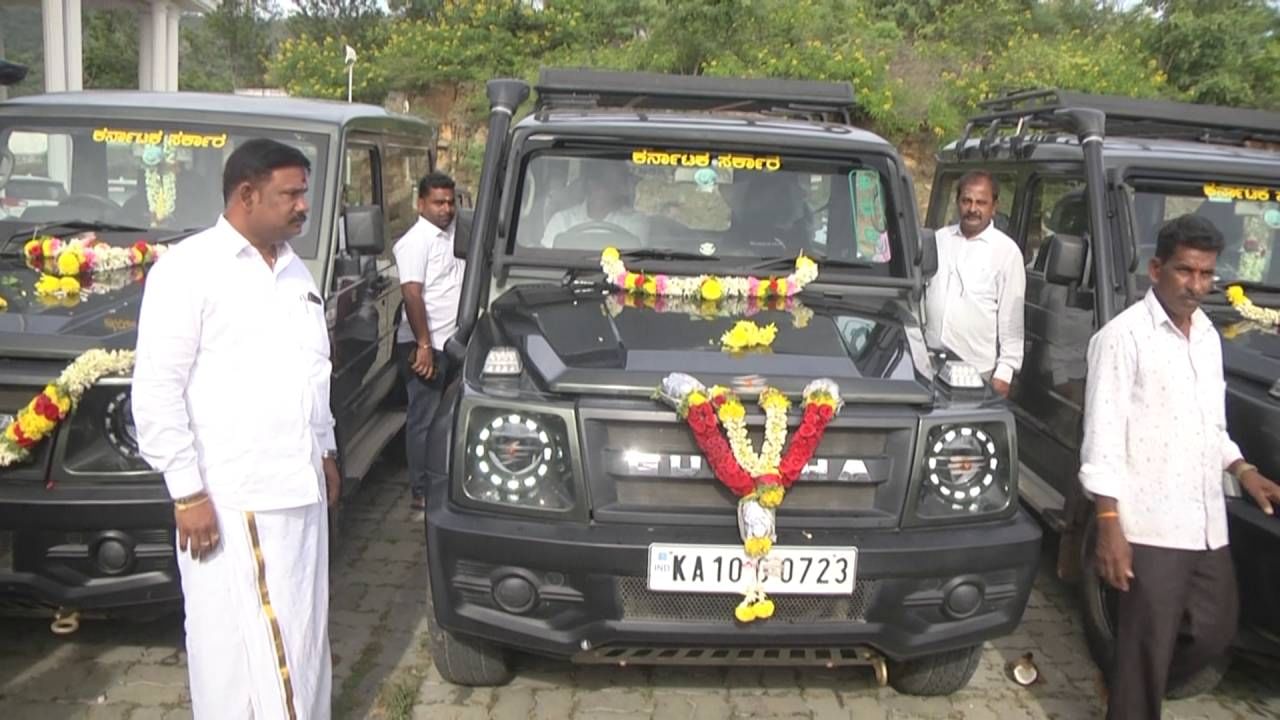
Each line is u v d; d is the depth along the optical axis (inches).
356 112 225.3
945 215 300.8
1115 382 133.0
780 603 133.3
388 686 156.6
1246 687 170.1
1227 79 710.5
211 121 204.7
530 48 774.5
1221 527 134.4
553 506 132.0
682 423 132.3
